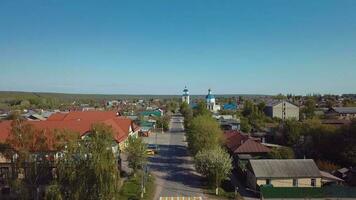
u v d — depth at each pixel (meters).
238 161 71.50
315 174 58.09
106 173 37.66
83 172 37.09
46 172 40.69
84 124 67.19
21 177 40.66
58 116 89.88
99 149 38.78
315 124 92.75
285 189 54.25
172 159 82.81
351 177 61.88
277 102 157.62
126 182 60.88
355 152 70.81
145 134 123.00
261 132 112.62
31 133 41.06
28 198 39.66
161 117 160.50
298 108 150.38
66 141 40.19
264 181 57.50
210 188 59.47
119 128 80.31
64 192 36.88
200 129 75.56
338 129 80.56
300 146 88.31
